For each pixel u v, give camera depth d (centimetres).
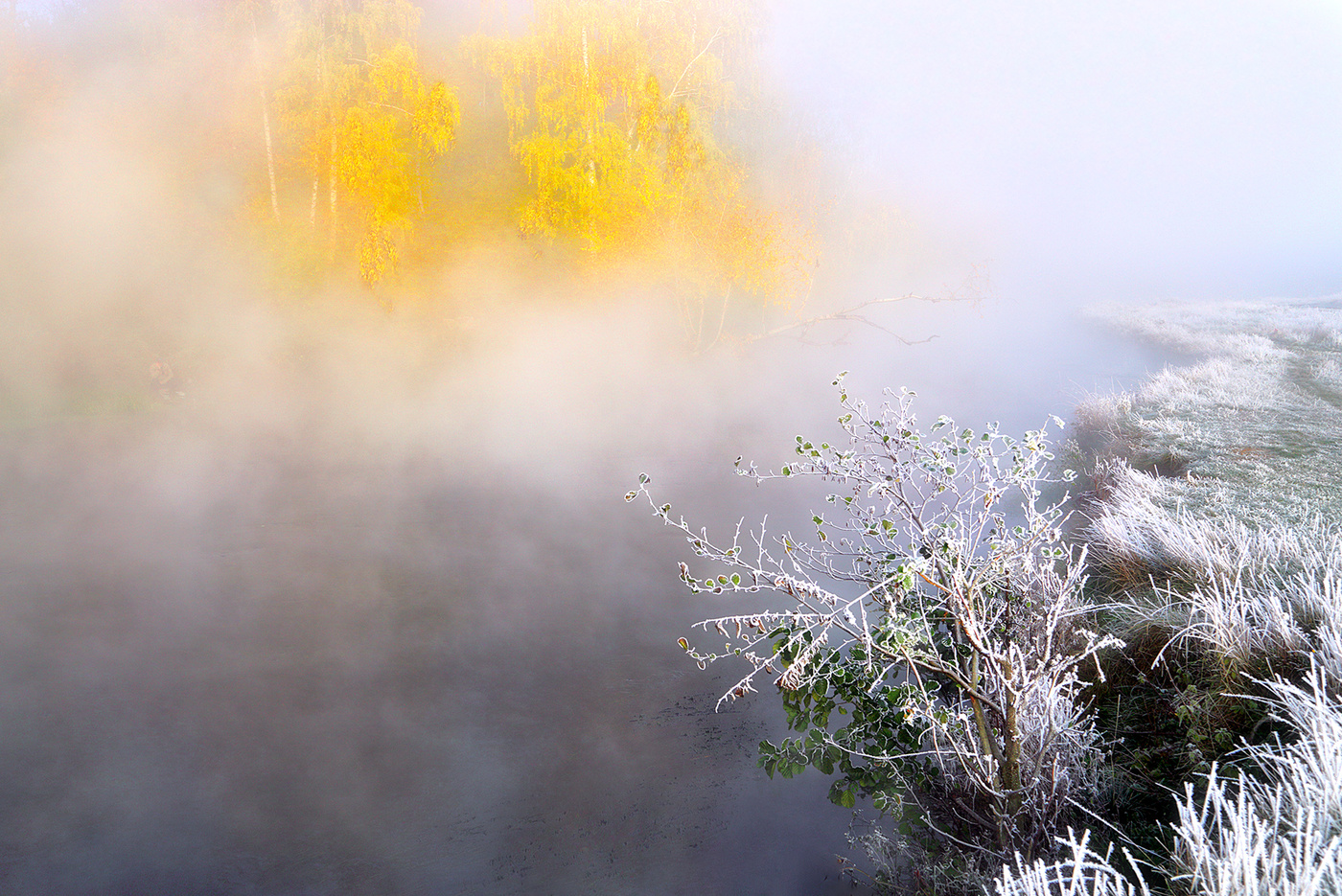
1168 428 968
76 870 390
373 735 513
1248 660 360
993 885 301
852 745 452
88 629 693
